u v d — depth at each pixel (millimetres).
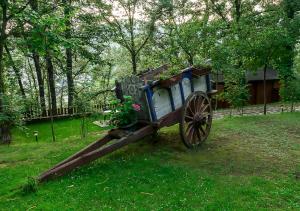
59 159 7230
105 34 21203
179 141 8391
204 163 6859
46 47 8828
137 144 8133
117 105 7160
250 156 7391
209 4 25688
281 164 6879
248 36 15727
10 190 5520
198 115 7797
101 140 6828
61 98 26500
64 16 10016
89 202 5004
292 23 15320
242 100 16812
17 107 9625
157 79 7039
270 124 11195
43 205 4891
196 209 4809
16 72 18266
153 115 6949
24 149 8484
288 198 5207
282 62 16391
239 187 5570
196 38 19000
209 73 8312
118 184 5652
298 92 15328
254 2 24438
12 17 10141
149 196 5223
